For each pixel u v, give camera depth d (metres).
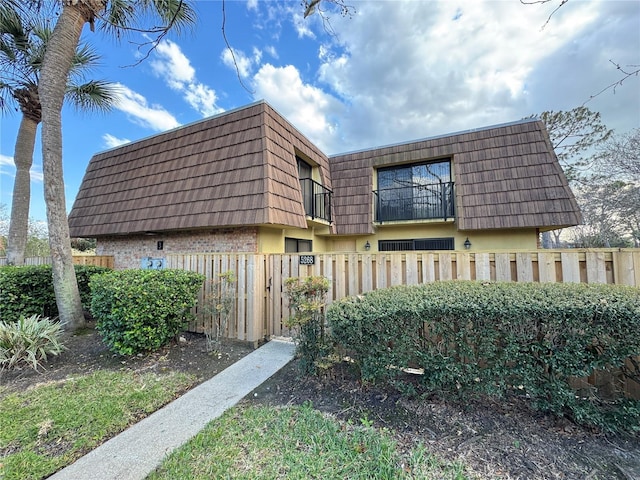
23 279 6.05
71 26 5.94
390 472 2.12
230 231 7.66
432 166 10.59
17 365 4.21
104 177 10.33
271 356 4.66
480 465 2.19
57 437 2.67
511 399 2.99
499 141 9.10
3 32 6.98
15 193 7.93
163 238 8.88
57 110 5.88
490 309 2.60
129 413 3.06
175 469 2.25
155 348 4.73
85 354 4.74
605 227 13.84
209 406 3.21
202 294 5.75
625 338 2.32
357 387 3.42
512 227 7.98
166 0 5.18
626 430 2.42
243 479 2.12
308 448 2.44
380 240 11.02
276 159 7.29
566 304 2.46
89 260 9.45
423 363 2.87
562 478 2.04
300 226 7.37
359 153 11.34
